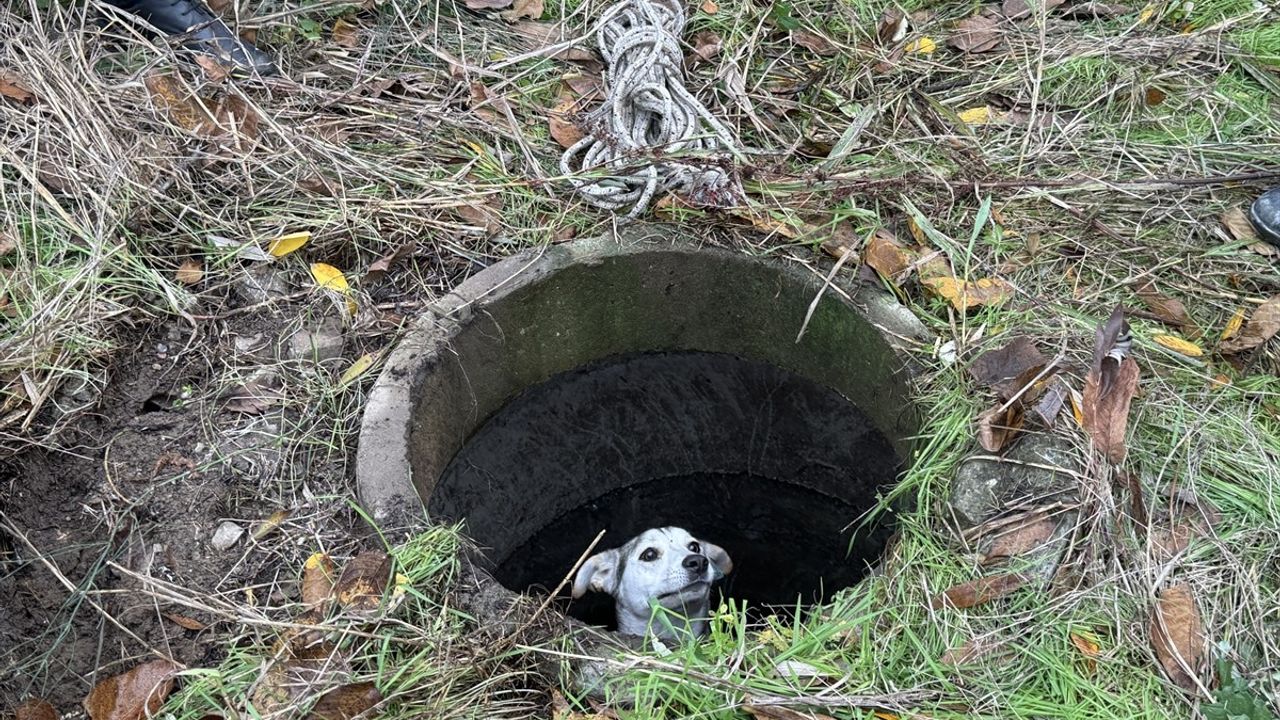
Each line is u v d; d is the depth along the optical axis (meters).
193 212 1.84
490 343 1.81
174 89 1.97
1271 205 1.85
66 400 1.63
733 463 2.22
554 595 1.44
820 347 1.89
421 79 2.14
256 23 2.15
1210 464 1.54
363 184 1.93
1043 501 1.48
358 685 1.34
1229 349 1.71
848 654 1.39
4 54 1.95
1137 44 2.23
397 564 1.43
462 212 1.90
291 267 1.82
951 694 1.35
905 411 1.72
